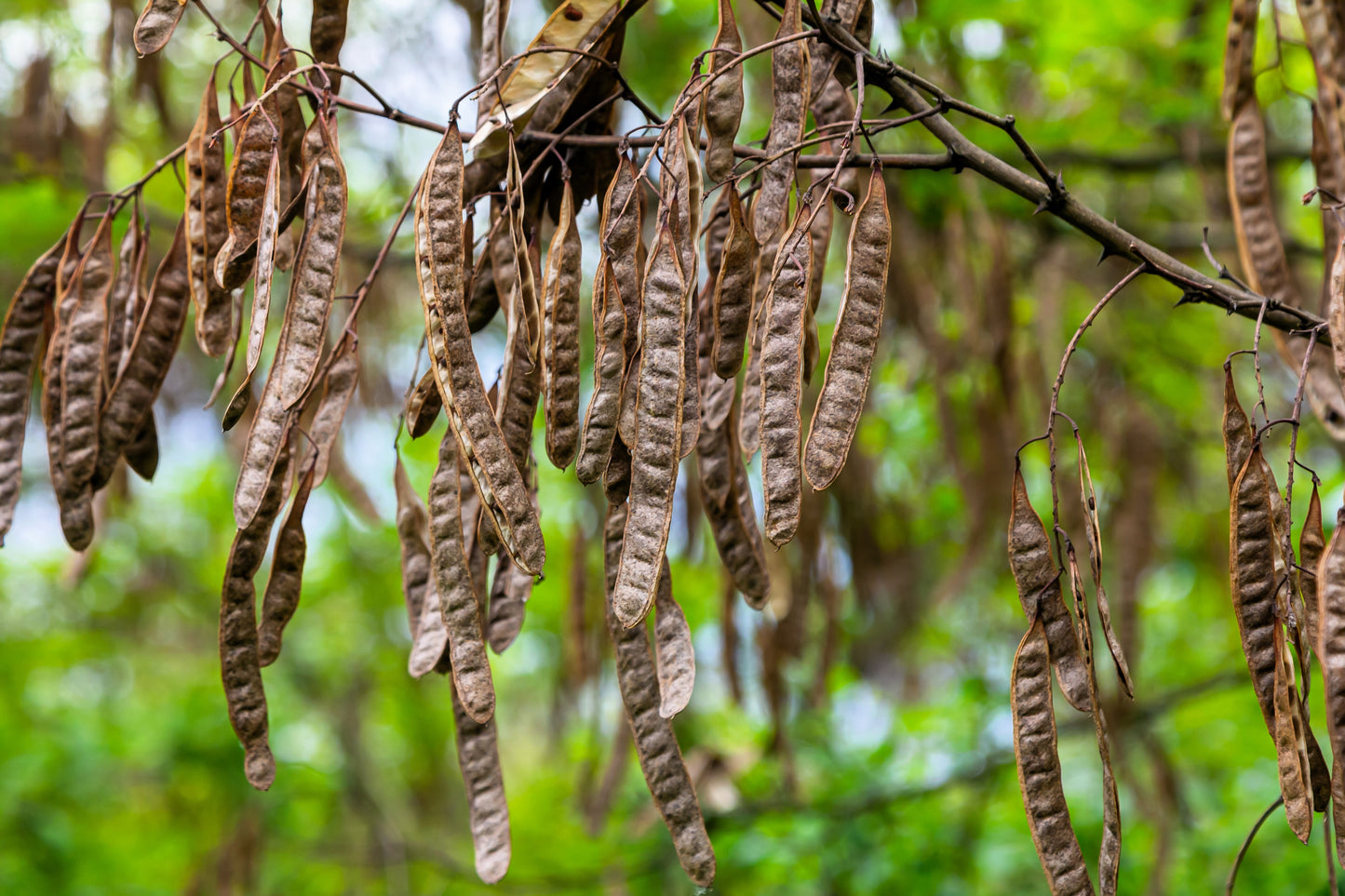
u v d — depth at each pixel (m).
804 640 3.54
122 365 2.14
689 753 5.22
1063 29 4.35
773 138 1.81
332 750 8.85
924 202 4.32
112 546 8.14
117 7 4.64
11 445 2.21
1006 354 3.95
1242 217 2.46
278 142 1.76
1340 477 5.38
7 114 5.75
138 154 5.79
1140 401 5.09
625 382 1.71
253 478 1.76
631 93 1.93
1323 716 5.18
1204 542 6.41
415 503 2.08
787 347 1.60
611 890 5.32
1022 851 5.20
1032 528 1.65
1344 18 2.47
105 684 10.12
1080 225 1.96
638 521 1.60
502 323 5.32
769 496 1.56
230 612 1.93
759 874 5.33
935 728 5.98
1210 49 4.19
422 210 1.66
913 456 6.26
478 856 1.94
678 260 1.63
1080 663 1.62
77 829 7.33
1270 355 5.77
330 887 8.10
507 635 2.06
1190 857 4.93
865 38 2.16
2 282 6.52
